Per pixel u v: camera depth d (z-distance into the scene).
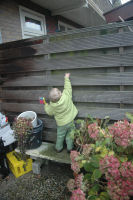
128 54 1.88
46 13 4.79
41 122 2.56
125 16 3.54
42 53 2.42
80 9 4.73
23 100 2.87
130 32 1.81
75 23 7.20
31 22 4.27
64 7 4.53
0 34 3.14
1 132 2.46
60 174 2.40
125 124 1.50
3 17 3.26
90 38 2.03
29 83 2.68
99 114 2.24
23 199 2.00
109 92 2.10
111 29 1.93
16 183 2.28
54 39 2.30
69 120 2.20
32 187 2.18
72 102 2.31
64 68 2.29
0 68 2.92
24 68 2.66
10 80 2.89
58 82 2.41
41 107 2.67
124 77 1.97
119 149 1.47
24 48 2.56
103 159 1.33
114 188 1.21
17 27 3.70
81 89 2.32
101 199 1.33
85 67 2.15
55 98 2.00
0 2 3.16
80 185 1.47
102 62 2.04
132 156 1.47
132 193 1.17
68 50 2.21
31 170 2.58
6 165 2.51
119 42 1.88
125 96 2.02
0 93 3.05
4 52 2.78
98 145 1.54
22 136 2.22
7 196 2.06
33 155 2.37
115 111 2.13
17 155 2.59
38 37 2.40
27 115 2.67
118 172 1.22
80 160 1.59
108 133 1.59
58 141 2.35
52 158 2.24
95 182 1.52
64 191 2.07
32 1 4.08
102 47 1.98
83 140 1.96
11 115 3.03
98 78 2.12
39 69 2.52
